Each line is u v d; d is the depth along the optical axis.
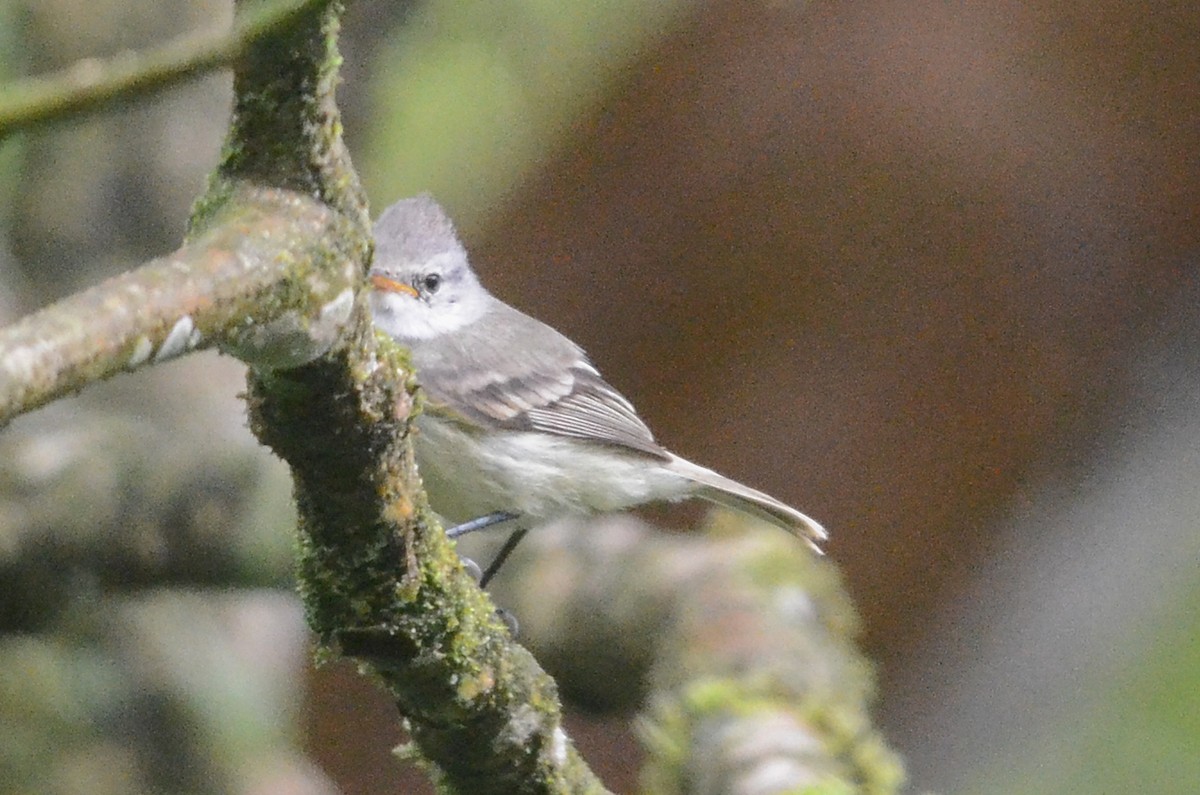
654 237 11.85
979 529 11.96
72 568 7.65
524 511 9.31
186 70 2.93
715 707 6.90
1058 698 10.20
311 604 4.95
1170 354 11.81
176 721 9.64
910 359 12.09
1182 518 10.88
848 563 12.14
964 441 12.10
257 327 3.64
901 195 11.80
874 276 12.02
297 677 10.98
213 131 10.53
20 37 9.34
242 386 9.00
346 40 10.34
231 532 7.72
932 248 11.91
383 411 4.38
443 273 9.77
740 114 11.52
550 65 10.64
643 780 6.96
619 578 8.38
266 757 9.91
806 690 7.11
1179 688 9.00
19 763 9.04
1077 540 11.33
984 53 11.26
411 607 4.93
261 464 7.87
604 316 12.17
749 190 11.79
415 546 4.83
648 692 7.81
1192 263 11.80
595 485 9.42
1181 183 11.56
